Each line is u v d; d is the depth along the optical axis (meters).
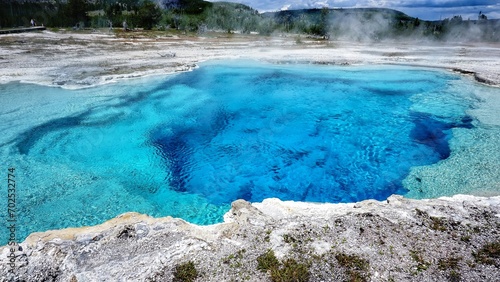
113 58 28.03
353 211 7.56
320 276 5.66
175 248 6.30
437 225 6.90
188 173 11.78
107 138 13.95
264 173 11.93
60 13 61.56
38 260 5.95
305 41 47.44
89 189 10.36
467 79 23.38
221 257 6.09
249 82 22.86
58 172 11.19
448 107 17.83
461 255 6.07
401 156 12.89
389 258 6.01
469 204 7.76
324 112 17.59
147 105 17.80
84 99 18.09
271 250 6.23
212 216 9.39
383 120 16.52
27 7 67.25
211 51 34.25
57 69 22.98
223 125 15.91
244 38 50.84
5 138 13.23
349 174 11.81
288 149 13.69
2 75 20.77
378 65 28.06
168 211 9.55
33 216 8.88
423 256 6.06
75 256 6.07
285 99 19.55
